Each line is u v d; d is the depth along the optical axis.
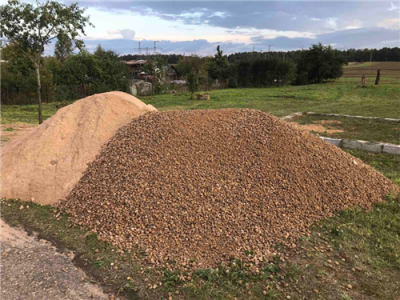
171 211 3.59
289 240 3.36
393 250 3.20
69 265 3.04
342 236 3.45
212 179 3.99
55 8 9.06
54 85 21.06
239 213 3.60
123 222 3.60
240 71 32.00
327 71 29.36
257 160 4.32
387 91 18.83
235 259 3.02
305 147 4.70
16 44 9.24
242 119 5.15
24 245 3.39
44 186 4.62
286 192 3.96
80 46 9.99
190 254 3.12
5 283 2.76
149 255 3.13
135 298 2.60
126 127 5.29
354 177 4.50
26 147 5.20
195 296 2.61
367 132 8.45
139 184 3.95
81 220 3.85
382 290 2.68
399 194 4.46
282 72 30.58
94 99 5.93
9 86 20.25
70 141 5.25
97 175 4.42
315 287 2.71
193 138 4.66
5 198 4.58
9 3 8.73
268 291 2.64
